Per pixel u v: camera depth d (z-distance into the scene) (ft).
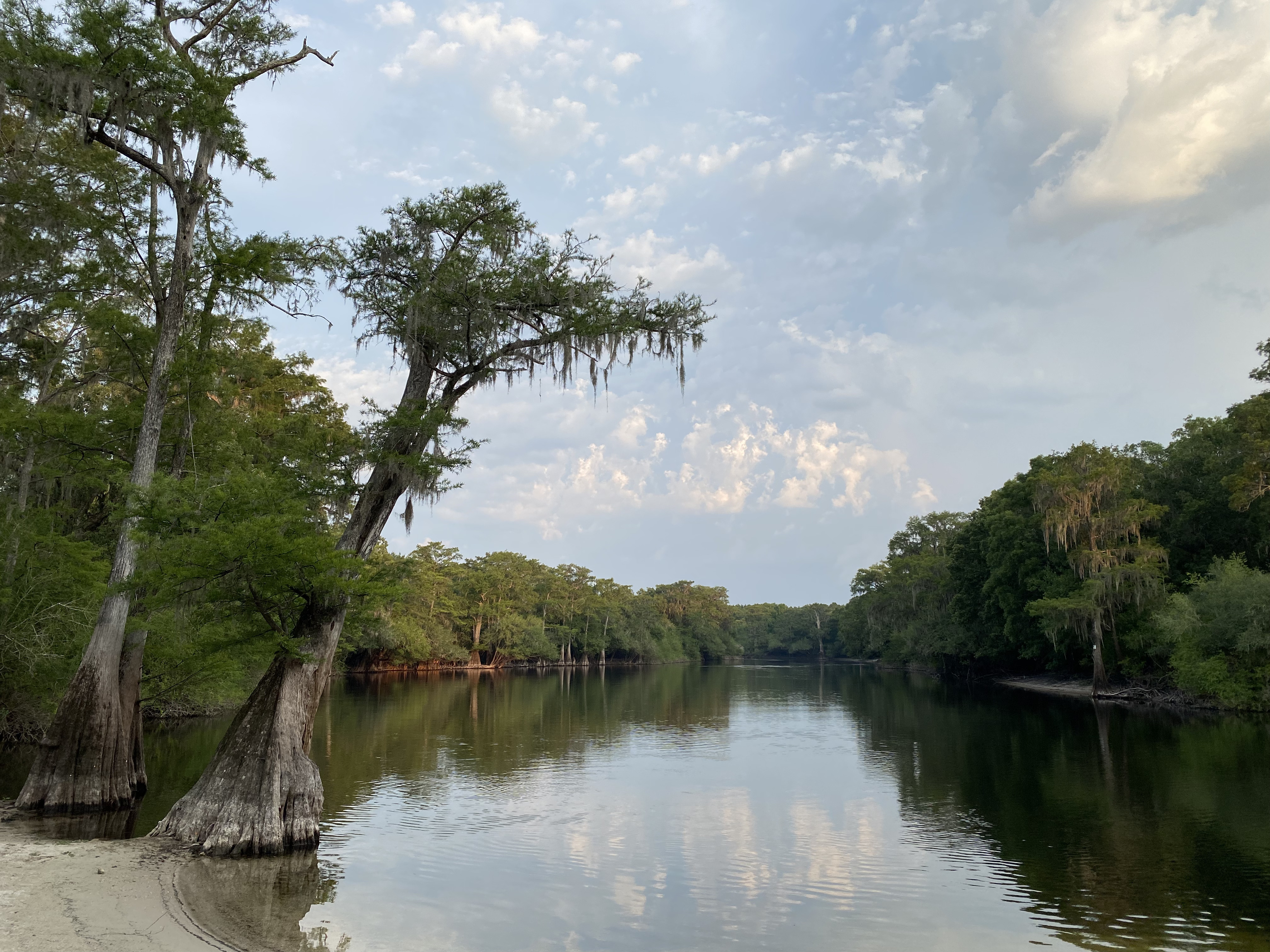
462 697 187.93
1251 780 72.13
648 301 64.95
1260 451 138.41
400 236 60.03
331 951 33.73
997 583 209.05
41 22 55.36
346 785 74.28
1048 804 65.16
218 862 46.26
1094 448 172.76
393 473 56.75
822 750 99.30
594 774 81.51
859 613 399.85
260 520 47.47
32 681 73.10
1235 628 130.52
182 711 116.88
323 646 55.16
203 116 58.95
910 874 46.55
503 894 42.37
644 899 41.83
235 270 63.72
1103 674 164.35
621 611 446.19
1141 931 36.99
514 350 62.03
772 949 35.12
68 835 51.13
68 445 71.00
